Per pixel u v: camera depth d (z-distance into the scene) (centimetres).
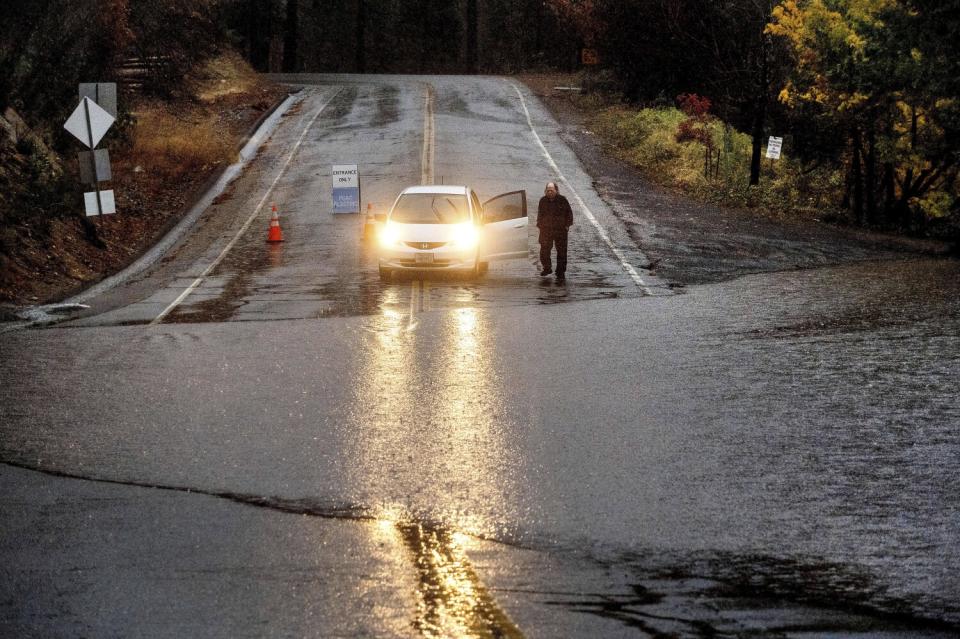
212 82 10094
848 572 1177
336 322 3066
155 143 6938
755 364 2370
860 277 4159
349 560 1205
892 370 2294
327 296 3628
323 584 1131
